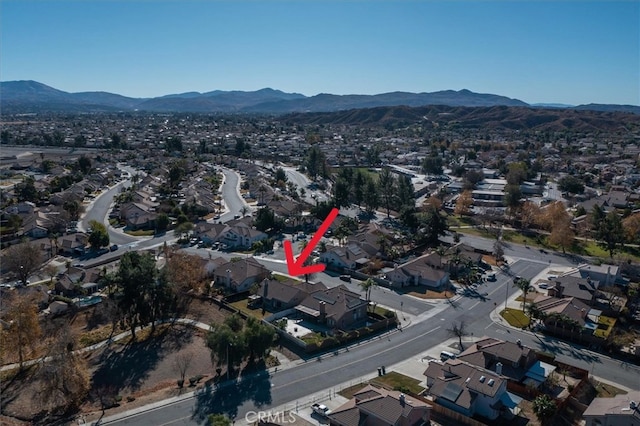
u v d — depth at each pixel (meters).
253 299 87.69
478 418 53.91
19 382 64.88
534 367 62.47
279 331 74.94
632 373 64.31
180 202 168.50
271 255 116.81
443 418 54.47
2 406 58.84
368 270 105.00
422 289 95.69
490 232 136.62
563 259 113.75
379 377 63.03
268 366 65.94
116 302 76.50
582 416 53.62
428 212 133.12
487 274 103.50
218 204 170.00
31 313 69.00
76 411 57.19
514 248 122.44
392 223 148.88
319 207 147.00
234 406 56.78
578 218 142.75
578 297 86.44
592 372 64.31
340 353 69.56
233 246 124.75
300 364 66.50
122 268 76.50
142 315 76.25
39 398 59.97
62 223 137.62
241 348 63.22
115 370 66.56
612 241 116.50
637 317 81.81
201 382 62.44
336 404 56.94
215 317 83.12
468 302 88.81
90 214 157.50
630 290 91.44
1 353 66.31
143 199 166.25
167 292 78.31
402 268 99.19
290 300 84.75
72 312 86.56
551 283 94.06
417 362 67.06
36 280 103.06
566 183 186.38
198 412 55.88
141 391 61.03
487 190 184.62
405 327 78.31
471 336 75.00
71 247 119.56
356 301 81.44
